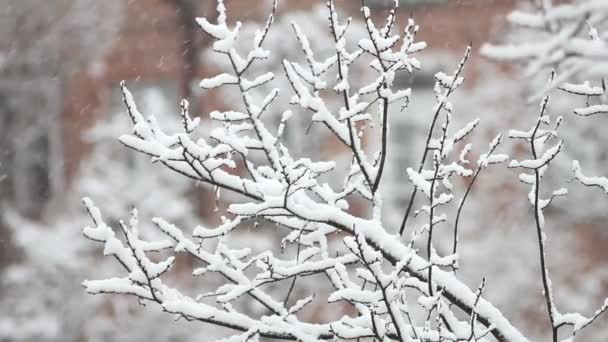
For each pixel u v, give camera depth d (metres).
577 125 16.11
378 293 5.01
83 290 16.39
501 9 18.45
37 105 22.86
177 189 17.66
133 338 15.34
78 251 16.91
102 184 16.94
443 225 16.72
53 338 16.28
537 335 15.38
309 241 5.91
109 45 23.14
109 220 16.94
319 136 19.31
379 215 5.61
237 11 20.77
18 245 17.73
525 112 16.77
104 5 22.62
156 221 5.46
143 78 23.45
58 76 22.67
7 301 16.67
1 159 22.69
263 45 18.52
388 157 22.16
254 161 17.81
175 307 5.37
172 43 23.17
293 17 18.84
